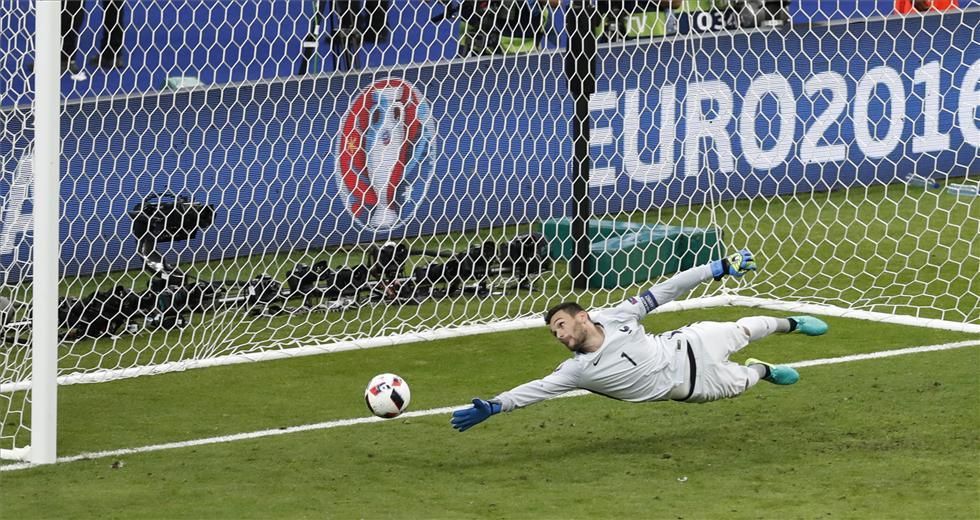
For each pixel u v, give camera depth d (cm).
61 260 4462
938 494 2373
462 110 4928
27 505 2439
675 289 2702
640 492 2442
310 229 4738
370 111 4762
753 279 4359
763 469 2562
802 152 5450
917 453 2627
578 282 4322
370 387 2733
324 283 4203
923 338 3588
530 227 4453
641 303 2688
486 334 3828
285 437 2894
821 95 5450
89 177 4453
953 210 5147
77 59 4725
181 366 3525
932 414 2891
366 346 3722
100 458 2756
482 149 4956
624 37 5081
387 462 2688
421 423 2984
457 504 2398
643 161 5172
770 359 3419
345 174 4750
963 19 5588
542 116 5075
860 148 5531
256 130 4669
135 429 2978
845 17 5684
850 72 5481
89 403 3206
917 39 5547
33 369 2716
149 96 4522
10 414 3130
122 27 4788
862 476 2494
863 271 4400
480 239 4819
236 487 2534
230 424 3008
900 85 5547
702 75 5256
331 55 5006
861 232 4878
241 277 4425
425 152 4862
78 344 3800
